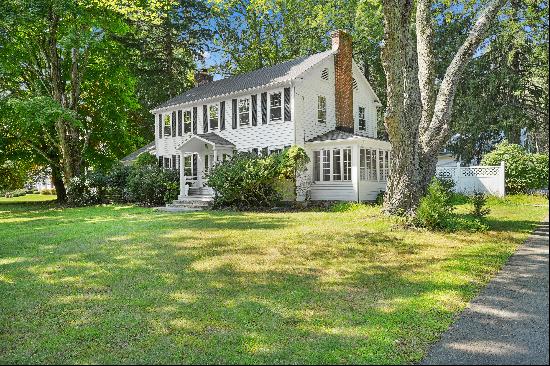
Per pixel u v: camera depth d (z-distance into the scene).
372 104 26.73
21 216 18.77
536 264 7.07
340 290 5.89
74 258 8.45
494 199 18.64
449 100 12.14
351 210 16.20
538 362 3.47
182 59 36.69
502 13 17.55
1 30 22.30
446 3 17.20
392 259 7.78
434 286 5.95
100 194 25.47
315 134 21.53
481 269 6.84
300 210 17.45
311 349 3.97
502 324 4.43
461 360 3.64
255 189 18.00
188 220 14.59
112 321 4.83
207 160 24.30
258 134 21.77
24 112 22.34
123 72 27.62
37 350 4.10
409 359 3.72
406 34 11.40
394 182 12.23
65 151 26.16
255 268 7.25
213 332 4.44
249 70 37.22
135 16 22.17
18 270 7.50
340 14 32.31
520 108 28.84
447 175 21.52
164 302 5.48
